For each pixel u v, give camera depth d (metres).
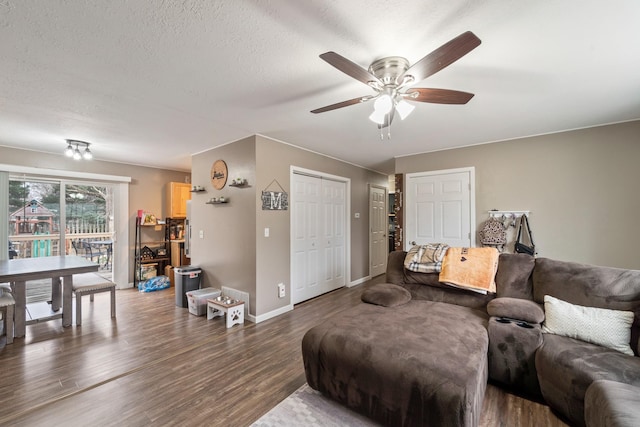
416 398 1.50
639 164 2.95
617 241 3.05
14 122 2.97
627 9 1.38
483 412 1.82
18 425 1.71
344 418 1.77
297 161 4.03
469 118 2.92
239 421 1.76
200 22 1.48
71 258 3.79
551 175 3.40
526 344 1.96
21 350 2.65
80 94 2.32
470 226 3.91
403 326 2.06
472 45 1.26
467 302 2.64
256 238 3.43
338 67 1.49
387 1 1.34
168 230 5.54
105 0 1.31
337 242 4.95
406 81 1.70
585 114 2.82
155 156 4.59
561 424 1.71
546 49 1.73
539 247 3.46
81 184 4.65
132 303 4.15
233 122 3.01
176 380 2.20
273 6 1.37
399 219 4.53
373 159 4.89
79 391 2.04
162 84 2.16
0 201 3.85
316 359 1.94
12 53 1.74
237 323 3.35
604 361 1.64
